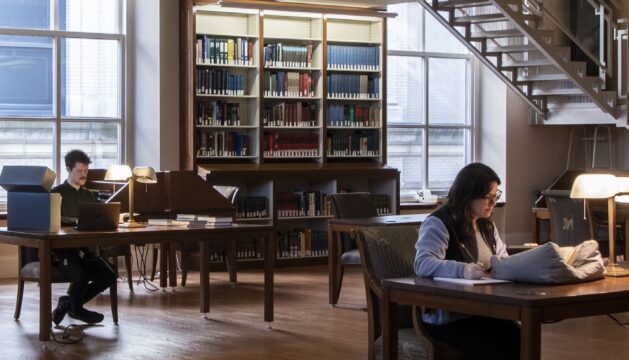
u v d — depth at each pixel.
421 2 10.52
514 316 3.40
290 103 10.45
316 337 6.30
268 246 6.64
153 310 7.30
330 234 7.51
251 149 10.30
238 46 10.09
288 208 10.28
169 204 8.48
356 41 10.88
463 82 12.19
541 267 3.74
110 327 6.61
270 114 10.33
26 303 7.64
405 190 11.78
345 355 5.76
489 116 12.16
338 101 10.84
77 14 9.87
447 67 12.05
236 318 6.99
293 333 6.44
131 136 10.10
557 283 3.75
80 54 9.87
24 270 6.73
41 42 9.69
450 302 3.64
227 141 10.11
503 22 11.87
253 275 9.48
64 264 6.44
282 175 10.04
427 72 11.87
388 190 10.83
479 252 4.20
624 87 10.62
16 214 6.32
